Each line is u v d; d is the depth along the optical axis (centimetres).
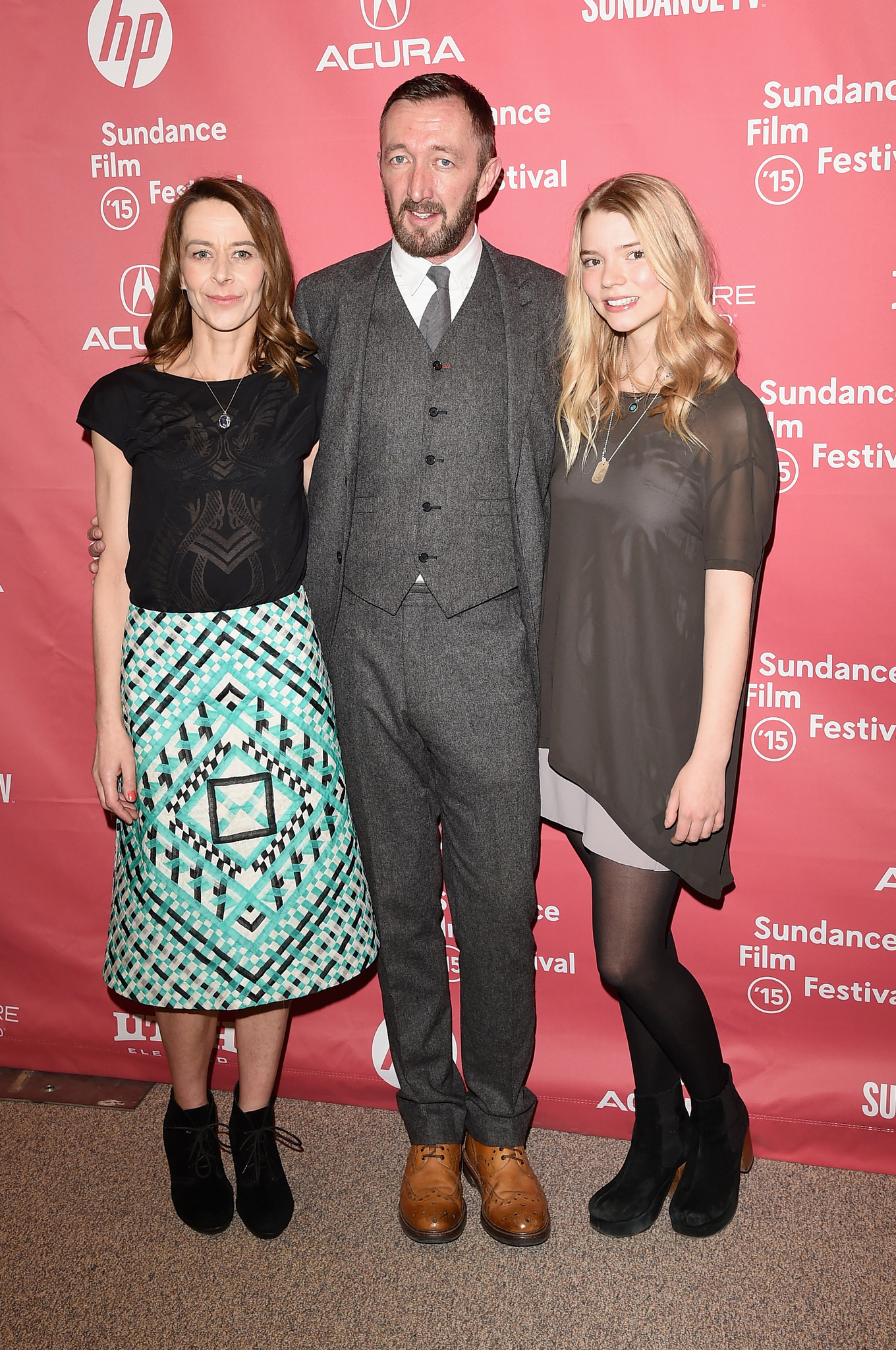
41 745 206
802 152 161
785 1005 188
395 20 170
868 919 181
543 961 197
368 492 153
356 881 163
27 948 214
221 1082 212
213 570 148
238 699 150
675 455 141
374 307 154
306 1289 157
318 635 161
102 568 155
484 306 151
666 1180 170
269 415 151
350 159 176
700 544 143
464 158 145
